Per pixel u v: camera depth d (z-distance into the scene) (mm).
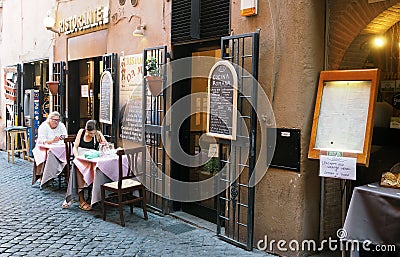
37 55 10039
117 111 7113
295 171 4250
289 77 4270
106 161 5730
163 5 5980
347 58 4449
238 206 4711
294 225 4270
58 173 7000
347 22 4180
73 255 4379
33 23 10203
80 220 5578
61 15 8938
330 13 4293
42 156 7176
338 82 4008
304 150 4203
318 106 4059
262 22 4516
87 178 5840
